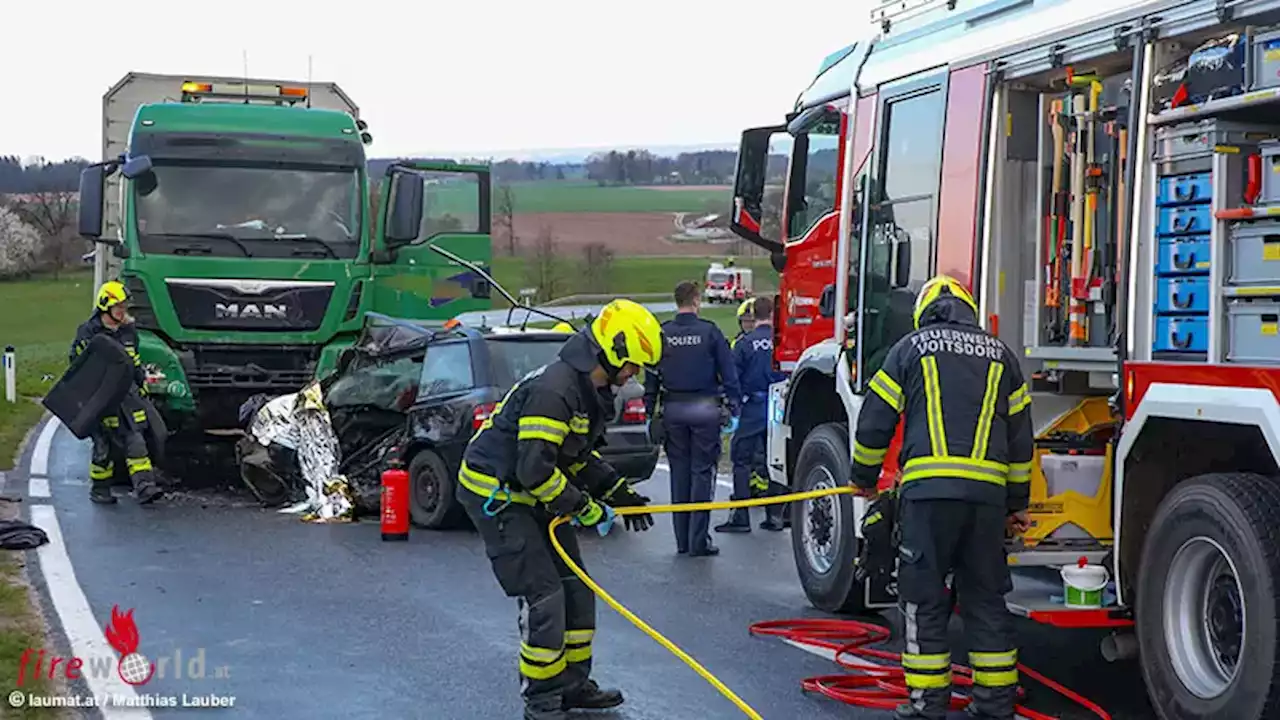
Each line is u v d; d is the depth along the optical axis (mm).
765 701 6648
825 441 8594
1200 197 5719
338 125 14742
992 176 7059
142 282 13930
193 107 14500
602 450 11352
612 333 6020
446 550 10641
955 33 7566
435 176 15336
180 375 13891
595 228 64625
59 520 11844
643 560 10453
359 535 11320
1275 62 5414
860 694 6570
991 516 6066
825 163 9164
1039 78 6895
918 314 6527
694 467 10570
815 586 8648
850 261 8562
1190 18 5766
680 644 7770
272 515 12375
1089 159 6660
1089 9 6383
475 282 15578
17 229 65938
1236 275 5559
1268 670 5277
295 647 7605
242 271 14102
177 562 9992
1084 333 6648
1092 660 7531
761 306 11734
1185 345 5773
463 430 11289
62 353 39375
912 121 7863
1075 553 6633
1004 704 6199
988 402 6082
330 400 12680
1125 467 6062
